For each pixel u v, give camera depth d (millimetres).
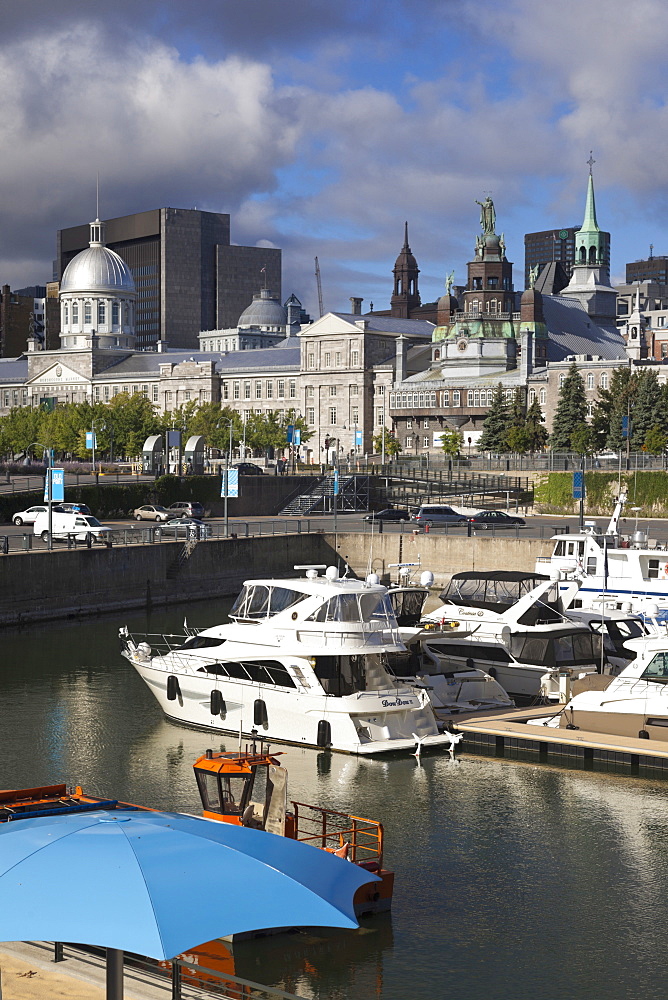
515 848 33156
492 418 169625
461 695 48938
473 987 24719
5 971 20531
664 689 42469
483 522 112250
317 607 44344
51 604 78125
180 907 14633
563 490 134375
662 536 101938
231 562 95812
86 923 14211
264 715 44344
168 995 20203
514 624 52594
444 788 38656
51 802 23375
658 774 40219
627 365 179000
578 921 28172
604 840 33875
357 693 42750
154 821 17500
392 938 27078
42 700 52000
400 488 143250
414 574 98125
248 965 25562
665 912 28766
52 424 190375
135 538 93000
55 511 94625
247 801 27547
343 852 28547
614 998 24375
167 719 47969
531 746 42500
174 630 74188
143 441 187750
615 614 56688
